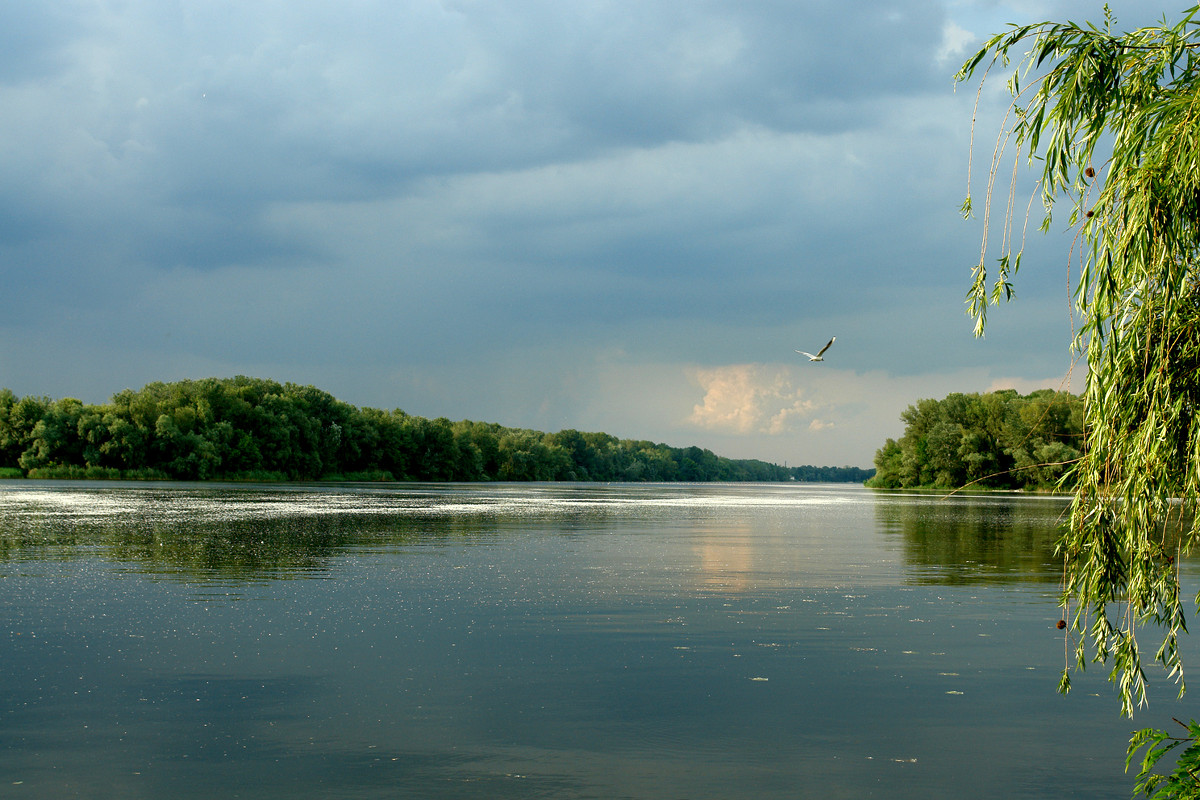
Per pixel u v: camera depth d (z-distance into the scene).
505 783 8.90
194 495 75.25
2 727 10.43
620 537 37.16
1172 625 7.14
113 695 11.71
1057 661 13.98
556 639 15.28
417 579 22.56
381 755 9.62
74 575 22.67
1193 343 6.76
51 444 119.38
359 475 162.62
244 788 8.70
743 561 27.62
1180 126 6.65
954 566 26.58
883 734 10.47
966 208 7.80
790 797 8.62
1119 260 6.89
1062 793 8.80
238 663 13.42
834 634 15.87
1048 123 7.78
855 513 62.50
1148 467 6.82
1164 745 10.12
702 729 10.58
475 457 191.75
